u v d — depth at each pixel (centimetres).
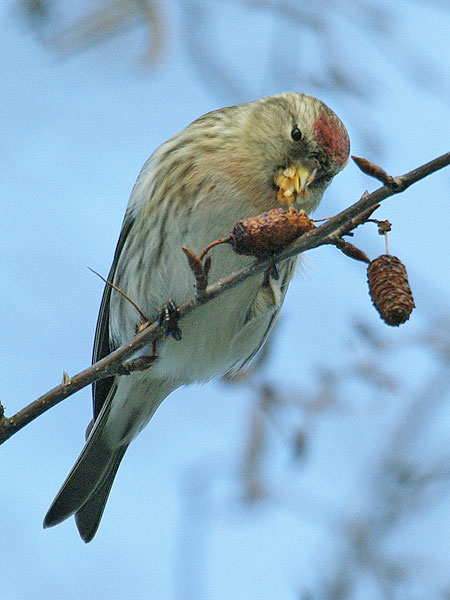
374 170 614
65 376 659
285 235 641
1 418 643
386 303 636
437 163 609
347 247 650
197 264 654
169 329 679
